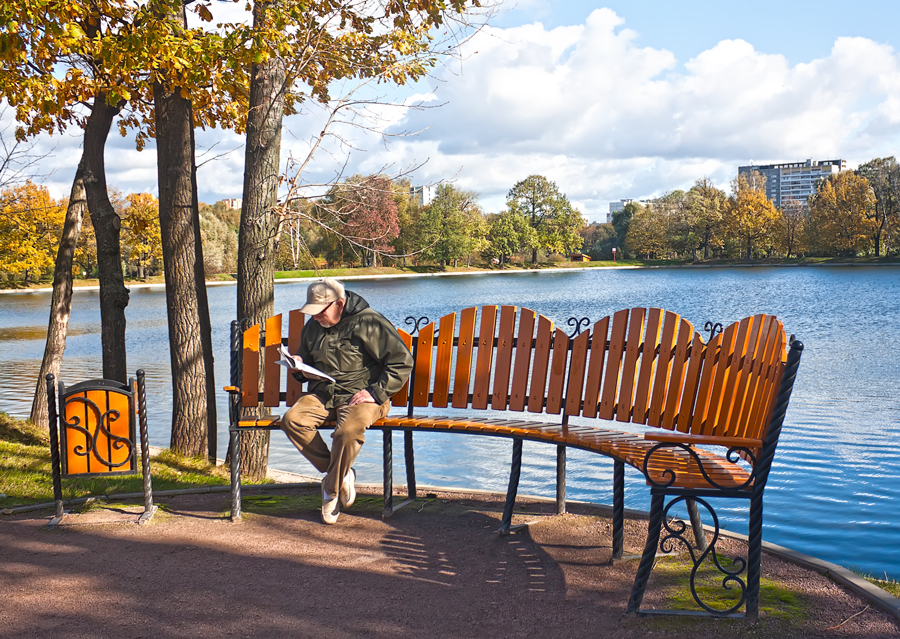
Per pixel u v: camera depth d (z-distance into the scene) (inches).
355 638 114.5
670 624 117.7
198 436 322.3
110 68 273.7
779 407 115.7
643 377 165.2
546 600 129.6
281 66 287.0
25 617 121.9
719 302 1417.3
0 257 1403.8
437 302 1628.9
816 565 140.1
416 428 175.8
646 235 4168.3
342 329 176.4
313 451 178.2
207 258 3129.9
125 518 182.1
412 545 161.5
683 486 120.1
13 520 182.1
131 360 782.5
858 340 746.8
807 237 3533.5
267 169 284.7
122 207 2148.1
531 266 4178.2
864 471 310.5
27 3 244.8
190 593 133.1
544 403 181.6
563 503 184.5
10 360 804.0
